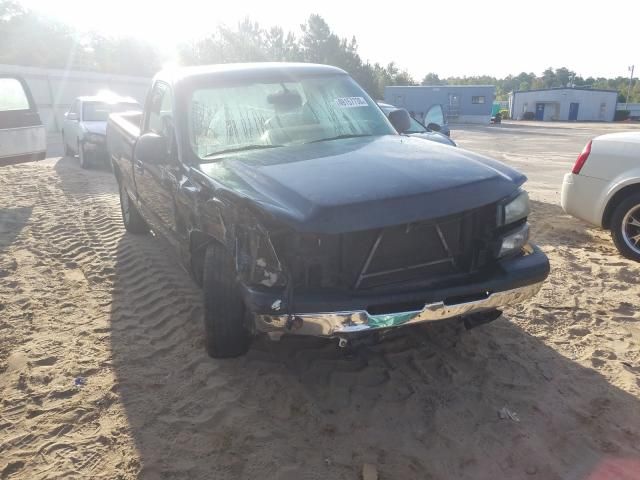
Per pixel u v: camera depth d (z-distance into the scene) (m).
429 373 3.72
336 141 4.31
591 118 66.50
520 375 3.68
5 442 3.12
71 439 3.13
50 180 11.64
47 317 4.70
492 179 3.38
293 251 3.05
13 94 9.45
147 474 2.85
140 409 3.39
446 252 3.27
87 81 30.09
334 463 2.92
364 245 3.09
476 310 3.27
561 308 4.66
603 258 5.98
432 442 3.08
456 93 47.12
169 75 5.07
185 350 4.06
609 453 2.96
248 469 2.88
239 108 4.46
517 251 3.50
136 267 5.88
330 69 5.15
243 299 3.21
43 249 6.60
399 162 3.60
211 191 3.57
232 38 50.06
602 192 6.15
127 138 6.35
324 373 3.75
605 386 3.53
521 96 68.69
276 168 3.59
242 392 3.54
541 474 2.83
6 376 3.79
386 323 3.05
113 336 4.33
